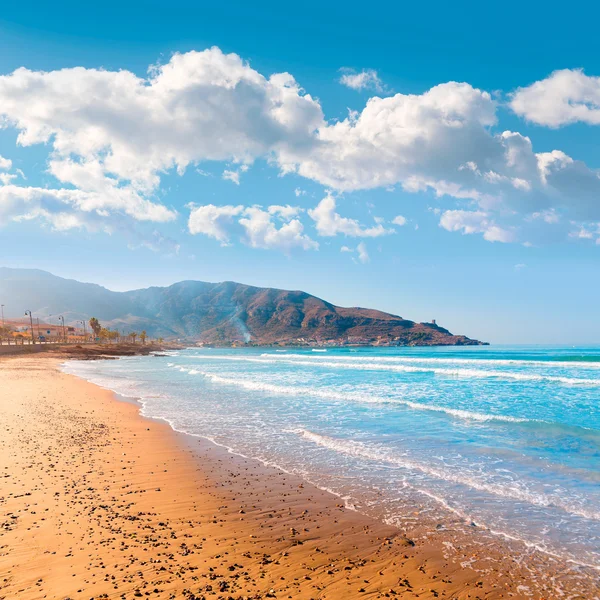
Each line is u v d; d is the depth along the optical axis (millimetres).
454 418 17891
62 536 6832
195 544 6742
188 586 5449
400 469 10961
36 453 12070
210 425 17172
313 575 5859
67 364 74250
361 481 10078
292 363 71250
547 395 25281
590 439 13914
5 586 5312
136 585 5418
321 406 21766
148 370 57344
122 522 7504
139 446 13547
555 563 6316
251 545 6770
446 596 5418
